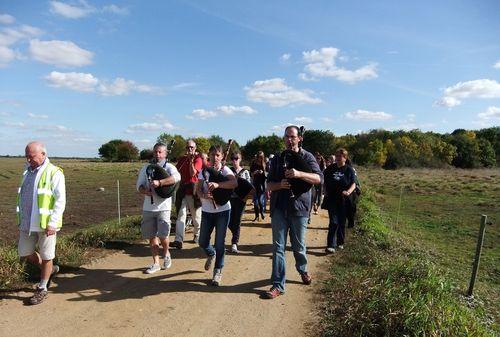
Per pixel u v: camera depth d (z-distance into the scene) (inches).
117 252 330.6
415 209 784.3
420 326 185.2
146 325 207.2
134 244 355.3
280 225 243.1
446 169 2325.3
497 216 711.7
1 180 1245.7
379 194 970.1
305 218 249.4
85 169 2007.9
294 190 240.2
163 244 286.4
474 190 1107.3
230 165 384.5
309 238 404.5
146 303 232.5
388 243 377.4
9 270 253.6
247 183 323.3
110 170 1936.5
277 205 243.6
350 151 2620.6
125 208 722.2
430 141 2620.6
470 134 3107.8
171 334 199.0
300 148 248.5
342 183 344.2
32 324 205.3
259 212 503.8
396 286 225.1
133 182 1274.6
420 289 226.1
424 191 1088.2
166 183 271.0
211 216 261.0
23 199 231.5
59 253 303.7
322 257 333.4
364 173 1857.8
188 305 230.7
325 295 247.4
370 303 202.7
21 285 250.1
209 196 257.0
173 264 302.7
